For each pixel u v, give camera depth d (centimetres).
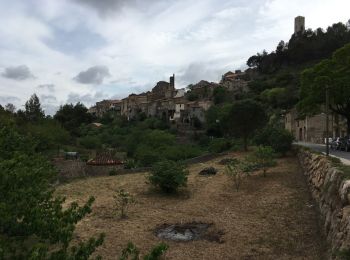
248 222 1209
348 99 3497
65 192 1827
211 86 11394
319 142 4844
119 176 2364
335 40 10894
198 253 961
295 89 8300
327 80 3359
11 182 528
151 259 476
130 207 1477
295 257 895
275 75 10812
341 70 3459
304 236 1028
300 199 1420
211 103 9325
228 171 2105
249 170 1978
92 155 4125
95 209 1439
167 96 12325
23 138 814
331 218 917
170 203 1544
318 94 3447
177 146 4122
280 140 2723
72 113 8300
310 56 11225
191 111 9175
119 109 12494
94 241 541
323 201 1094
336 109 3769
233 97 9731
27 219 523
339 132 4803
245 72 13288
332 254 770
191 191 1759
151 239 1081
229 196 1595
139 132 5412
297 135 5706
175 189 1745
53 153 3350
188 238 1087
